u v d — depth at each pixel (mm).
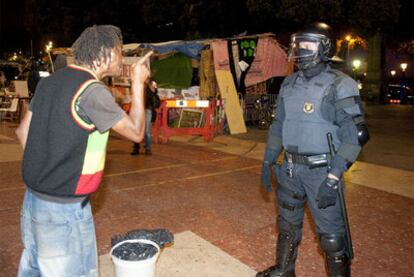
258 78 13102
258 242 4355
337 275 3057
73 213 2221
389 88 26234
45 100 2223
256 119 13414
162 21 21031
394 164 8180
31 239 2330
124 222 4902
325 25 2953
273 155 3275
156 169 7613
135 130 2260
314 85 2920
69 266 2252
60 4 24719
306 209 5227
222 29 19781
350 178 7020
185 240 4348
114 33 2334
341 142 2863
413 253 4137
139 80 2312
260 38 12977
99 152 2260
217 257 3961
